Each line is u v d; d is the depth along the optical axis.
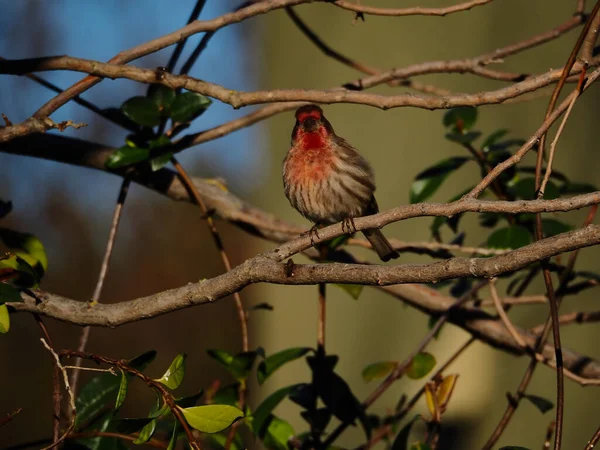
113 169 8.71
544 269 6.34
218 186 9.61
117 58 7.09
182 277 27.58
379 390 8.01
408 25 10.76
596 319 8.96
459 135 8.66
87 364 18.22
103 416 6.93
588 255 9.61
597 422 9.26
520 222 8.60
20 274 7.10
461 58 10.44
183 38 7.18
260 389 12.38
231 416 5.34
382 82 8.51
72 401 5.58
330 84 11.35
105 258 8.04
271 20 12.24
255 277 6.09
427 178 8.83
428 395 7.53
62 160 8.73
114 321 6.47
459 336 10.27
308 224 12.16
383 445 10.41
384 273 5.72
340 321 11.27
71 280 26.59
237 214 9.40
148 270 27.45
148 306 6.37
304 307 11.77
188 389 25.06
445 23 10.52
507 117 10.12
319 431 7.85
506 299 8.86
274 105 8.68
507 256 5.31
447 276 5.51
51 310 6.61
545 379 9.58
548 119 5.81
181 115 8.09
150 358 5.88
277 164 12.57
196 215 28.14
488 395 9.92
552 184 8.51
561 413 6.05
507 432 9.75
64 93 6.89
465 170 10.28
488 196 9.08
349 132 11.13
